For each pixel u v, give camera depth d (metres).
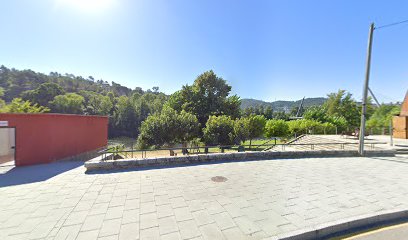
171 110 23.80
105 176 6.71
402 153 11.09
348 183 6.04
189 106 35.47
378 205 4.58
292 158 9.45
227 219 3.96
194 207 4.46
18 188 5.79
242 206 4.52
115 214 4.17
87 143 13.73
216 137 21.45
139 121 69.00
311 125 25.70
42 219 4.00
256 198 4.95
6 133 14.34
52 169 8.75
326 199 4.89
